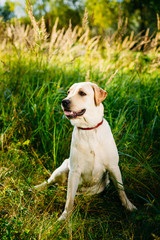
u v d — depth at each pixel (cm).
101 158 248
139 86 431
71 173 254
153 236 195
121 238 216
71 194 249
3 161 326
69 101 235
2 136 348
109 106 387
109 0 1341
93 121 241
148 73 491
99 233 228
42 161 334
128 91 435
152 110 383
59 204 274
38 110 382
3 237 199
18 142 348
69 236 214
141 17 1193
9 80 448
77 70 521
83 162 250
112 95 405
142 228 222
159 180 284
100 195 290
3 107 398
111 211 261
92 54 534
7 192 272
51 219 236
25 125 378
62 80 468
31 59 494
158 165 305
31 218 229
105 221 241
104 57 570
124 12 1298
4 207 251
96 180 263
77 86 251
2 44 531
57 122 366
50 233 214
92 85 252
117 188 259
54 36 446
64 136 360
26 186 280
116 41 490
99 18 1302
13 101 395
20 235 205
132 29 1268
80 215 246
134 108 381
